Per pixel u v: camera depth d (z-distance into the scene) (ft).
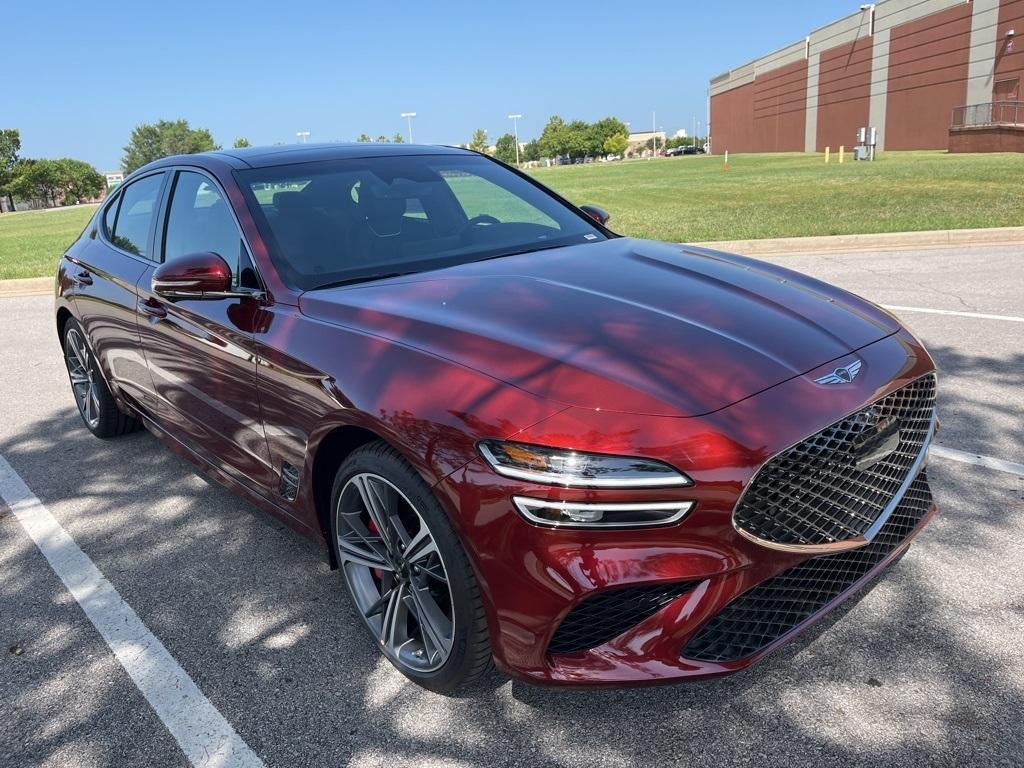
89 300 14.15
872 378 7.87
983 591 9.23
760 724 7.49
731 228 40.88
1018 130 115.85
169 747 7.73
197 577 10.73
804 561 7.28
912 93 159.53
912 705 7.59
